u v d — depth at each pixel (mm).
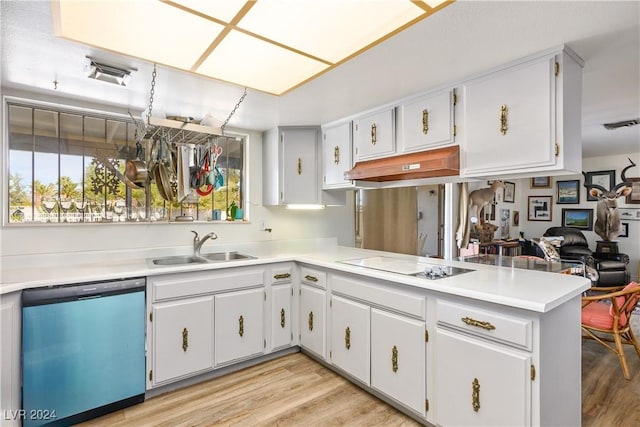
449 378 1748
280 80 2018
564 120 1711
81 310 1937
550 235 5883
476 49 1736
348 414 2029
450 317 1749
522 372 1461
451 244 2898
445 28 1533
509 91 1891
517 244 5301
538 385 1429
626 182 5484
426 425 1904
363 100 2500
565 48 1713
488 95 1983
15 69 1933
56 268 2260
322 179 3188
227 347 2500
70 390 1901
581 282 1802
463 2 1333
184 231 2922
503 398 1526
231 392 2281
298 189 3182
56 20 1345
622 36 1617
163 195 2129
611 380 2424
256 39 1519
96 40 1509
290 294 2857
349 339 2365
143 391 2148
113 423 1940
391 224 3346
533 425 1439
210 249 3021
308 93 2352
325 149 3143
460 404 1696
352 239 3908
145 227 2746
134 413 2039
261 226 3355
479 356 1618
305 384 2385
